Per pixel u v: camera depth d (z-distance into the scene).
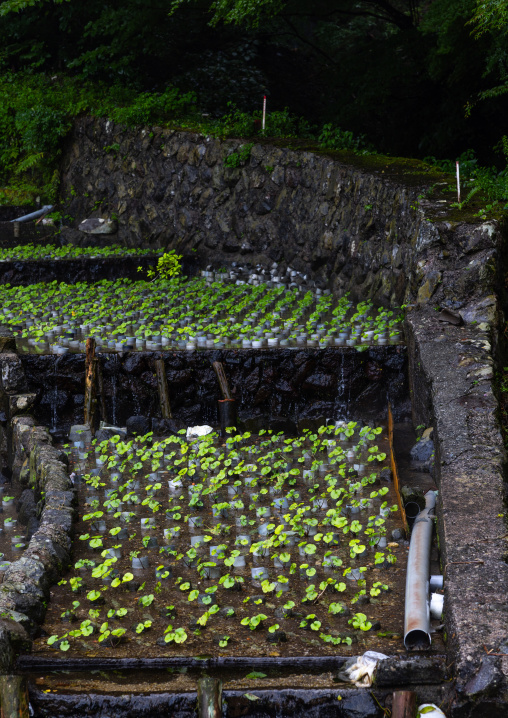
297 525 6.64
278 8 16.36
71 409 10.28
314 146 15.16
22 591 5.39
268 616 5.36
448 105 17.22
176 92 19.05
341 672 4.69
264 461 8.32
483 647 4.43
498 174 12.86
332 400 10.36
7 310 12.70
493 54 12.86
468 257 9.32
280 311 12.32
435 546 6.23
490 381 7.52
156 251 17.02
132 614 5.41
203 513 7.19
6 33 21.89
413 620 4.96
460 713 4.28
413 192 11.05
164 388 10.01
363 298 12.36
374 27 24.70
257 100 20.77
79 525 6.89
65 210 20.05
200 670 4.77
